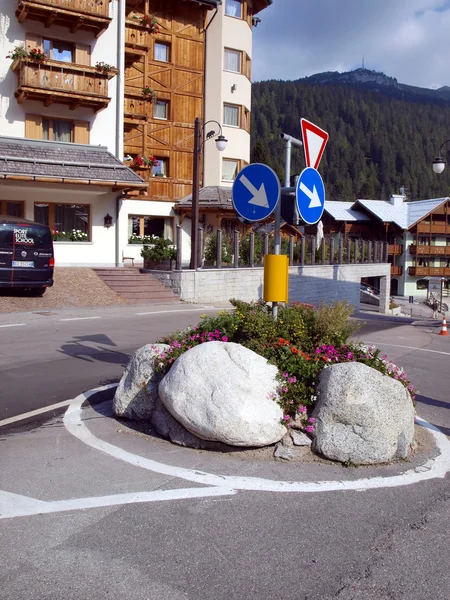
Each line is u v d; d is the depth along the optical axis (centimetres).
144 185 2434
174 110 3262
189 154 3316
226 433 521
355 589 335
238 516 423
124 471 502
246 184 634
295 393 554
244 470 508
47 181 2216
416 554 377
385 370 612
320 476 502
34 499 444
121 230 2811
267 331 619
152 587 331
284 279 633
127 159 2900
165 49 3256
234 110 3478
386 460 536
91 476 490
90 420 647
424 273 6838
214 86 3359
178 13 3253
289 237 2631
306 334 640
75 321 1469
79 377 873
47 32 2445
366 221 6806
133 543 380
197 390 537
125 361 1005
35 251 1681
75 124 2525
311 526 411
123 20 2608
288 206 617
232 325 637
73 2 2366
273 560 364
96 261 2539
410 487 487
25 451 551
